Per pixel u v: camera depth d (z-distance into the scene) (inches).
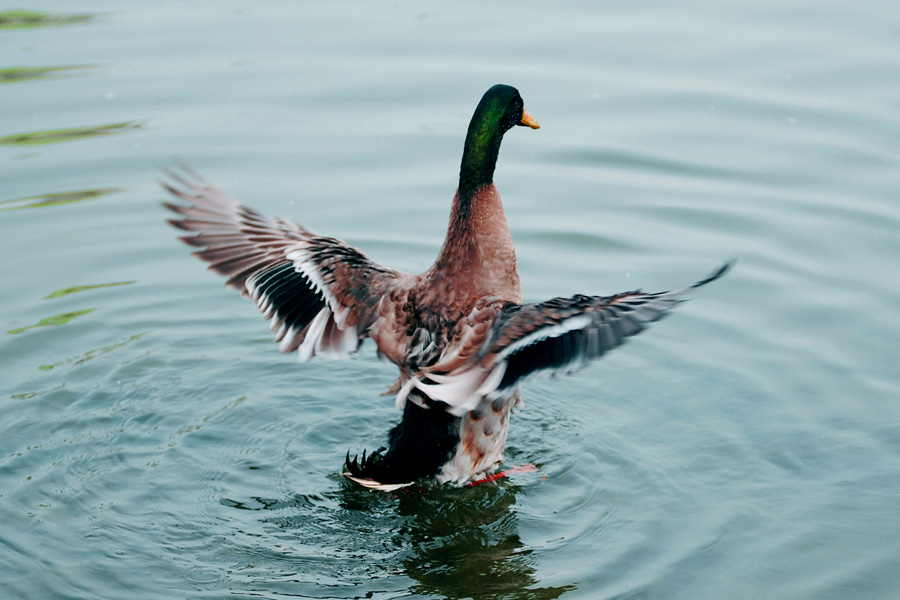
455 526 299.9
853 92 558.3
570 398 369.1
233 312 422.3
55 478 316.2
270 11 671.1
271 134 531.2
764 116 542.6
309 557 285.7
